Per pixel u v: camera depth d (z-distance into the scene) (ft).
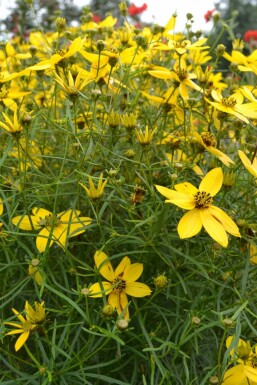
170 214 0.99
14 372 0.98
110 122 1.04
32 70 1.18
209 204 0.90
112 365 1.03
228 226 0.88
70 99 0.99
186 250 1.01
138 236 1.07
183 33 1.64
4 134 1.21
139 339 0.94
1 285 1.08
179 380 0.92
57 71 1.10
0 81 1.11
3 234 0.95
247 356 0.80
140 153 1.21
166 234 0.96
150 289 1.02
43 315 0.82
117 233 1.01
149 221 0.95
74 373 0.86
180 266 0.97
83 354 0.93
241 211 1.13
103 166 1.05
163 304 1.07
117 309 0.88
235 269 1.01
